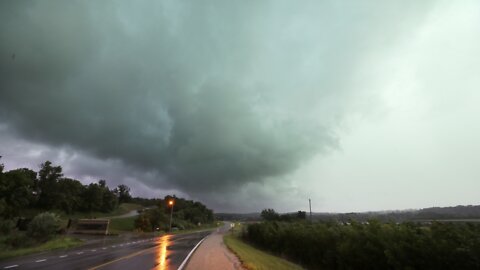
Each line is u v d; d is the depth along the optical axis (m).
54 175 112.75
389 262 15.08
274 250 35.97
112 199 137.00
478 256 11.74
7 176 88.12
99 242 35.38
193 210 145.88
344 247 19.53
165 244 33.38
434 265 13.32
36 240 28.31
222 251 25.23
